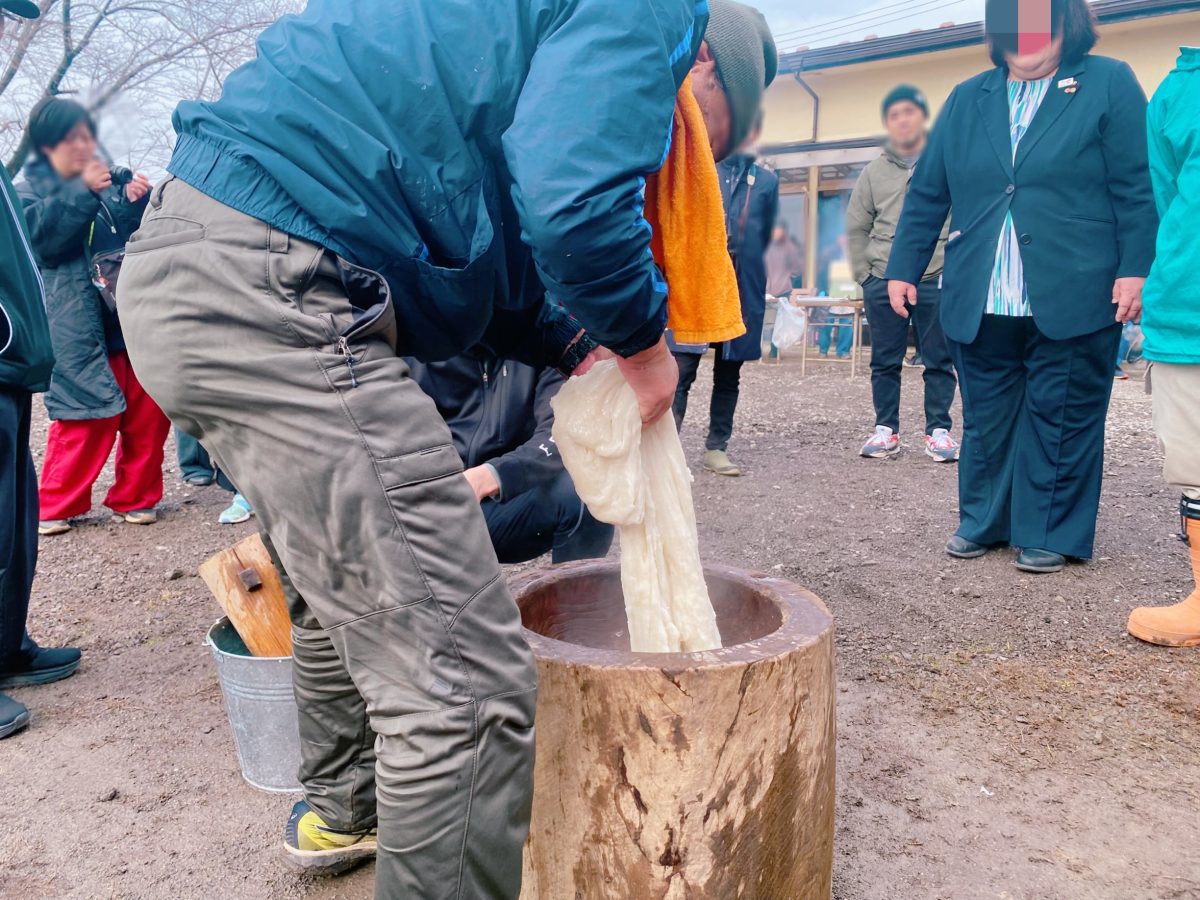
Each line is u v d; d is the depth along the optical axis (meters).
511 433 2.52
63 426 4.65
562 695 1.55
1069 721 2.68
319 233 1.34
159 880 2.09
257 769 2.43
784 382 10.20
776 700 1.54
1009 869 2.05
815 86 12.91
